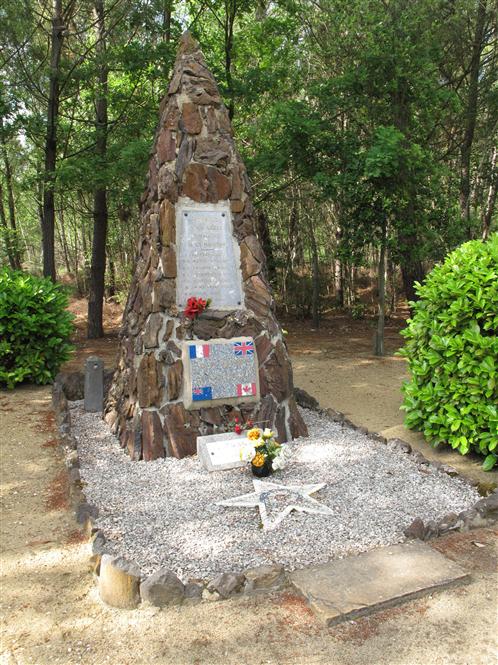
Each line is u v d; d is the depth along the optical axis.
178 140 5.71
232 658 2.69
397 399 8.01
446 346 5.42
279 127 12.29
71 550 3.75
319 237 20.09
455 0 13.40
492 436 5.09
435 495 4.41
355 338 14.18
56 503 4.53
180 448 5.26
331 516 4.02
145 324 5.41
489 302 5.25
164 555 3.47
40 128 13.41
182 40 6.01
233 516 4.02
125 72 12.98
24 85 13.50
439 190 11.30
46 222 14.12
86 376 7.02
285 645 2.78
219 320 5.61
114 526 3.86
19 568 3.53
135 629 2.91
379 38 10.52
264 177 14.38
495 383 5.07
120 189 14.16
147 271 5.61
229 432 5.38
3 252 22.05
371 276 22.33
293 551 3.54
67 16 13.87
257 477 4.77
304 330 15.86
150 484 4.63
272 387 5.73
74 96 15.66
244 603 3.11
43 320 8.94
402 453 5.38
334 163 11.25
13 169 21.36
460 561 3.51
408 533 3.75
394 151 9.45
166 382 5.36
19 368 8.77
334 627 2.90
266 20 13.53
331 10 11.94
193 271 5.61
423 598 3.12
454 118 14.61
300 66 15.05
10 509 4.43
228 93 13.09
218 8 13.63
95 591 3.26
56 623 2.97
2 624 2.97
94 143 14.27
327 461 5.14
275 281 18.09
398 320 17.23
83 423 6.46
